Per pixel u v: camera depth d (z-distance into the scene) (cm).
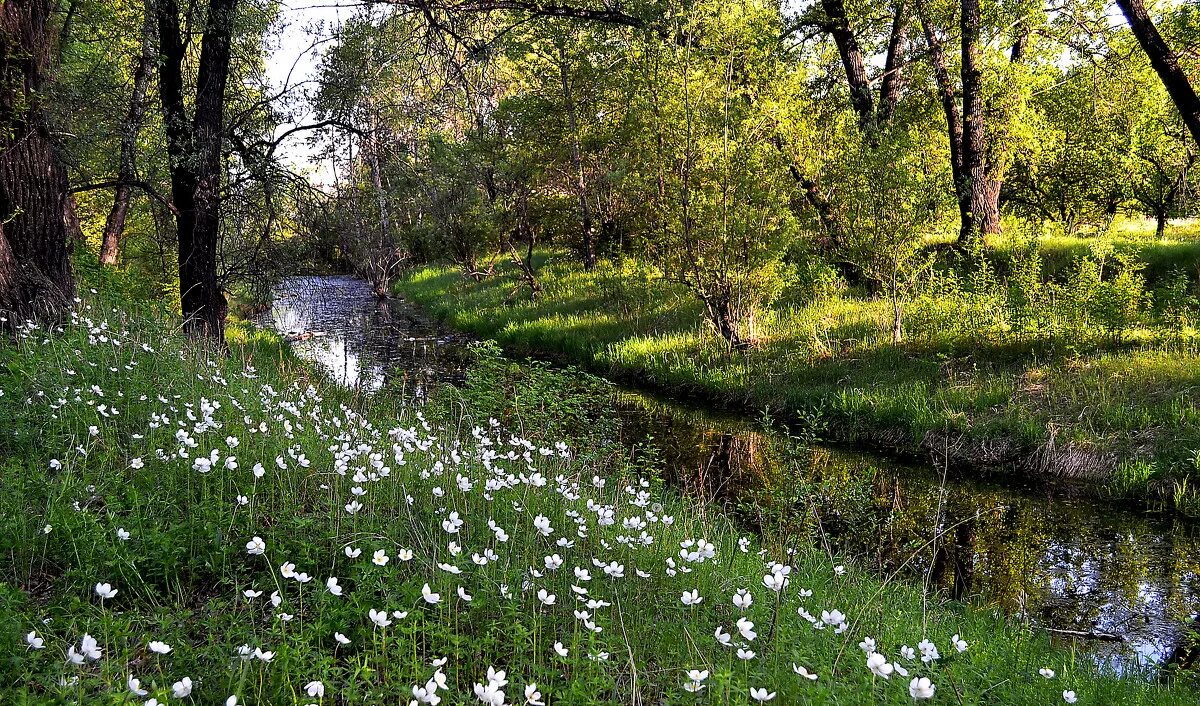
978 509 821
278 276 1205
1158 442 873
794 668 294
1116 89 2255
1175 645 547
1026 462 925
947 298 1365
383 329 2103
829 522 774
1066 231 2120
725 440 1073
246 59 1144
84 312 811
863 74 1766
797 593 459
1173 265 1316
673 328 1616
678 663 335
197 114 1052
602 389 1317
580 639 346
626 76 1633
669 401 1295
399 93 1084
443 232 2512
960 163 1702
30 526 381
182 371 683
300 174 1171
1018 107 1714
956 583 655
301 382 978
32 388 557
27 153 766
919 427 1018
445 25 903
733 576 464
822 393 1161
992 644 467
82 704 250
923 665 326
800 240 1584
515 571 390
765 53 1523
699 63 1351
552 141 2047
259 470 407
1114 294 1121
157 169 1216
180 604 341
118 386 605
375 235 2170
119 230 1833
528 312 1978
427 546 421
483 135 1922
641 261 1627
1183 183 2608
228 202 1126
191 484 461
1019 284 1286
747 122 1378
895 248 1270
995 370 1114
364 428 674
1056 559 702
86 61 1316
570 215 2344
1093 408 956
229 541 398
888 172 1252
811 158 1547
